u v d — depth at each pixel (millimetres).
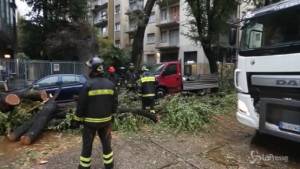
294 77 4672
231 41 6305
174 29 36344
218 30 19500
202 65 31719
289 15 5008
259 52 5270
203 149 5574
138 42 14133
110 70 8539
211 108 8680
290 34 4934
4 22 23344
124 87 10773
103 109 4125
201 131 6770
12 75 16938
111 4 48688
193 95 11281
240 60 5727
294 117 4676
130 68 12242
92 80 4133
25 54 28609
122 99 9039
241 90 5699
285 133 4766
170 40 37000
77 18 28141
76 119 4176
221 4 18859
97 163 4793
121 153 5273
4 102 6699
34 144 5785
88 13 30594
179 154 5277
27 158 5035
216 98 10844
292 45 4711
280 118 4871
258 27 5469
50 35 25734
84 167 4148
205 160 5016
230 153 5387
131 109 7277
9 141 5980
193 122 6883
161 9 37562
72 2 27344
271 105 4996
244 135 6535
